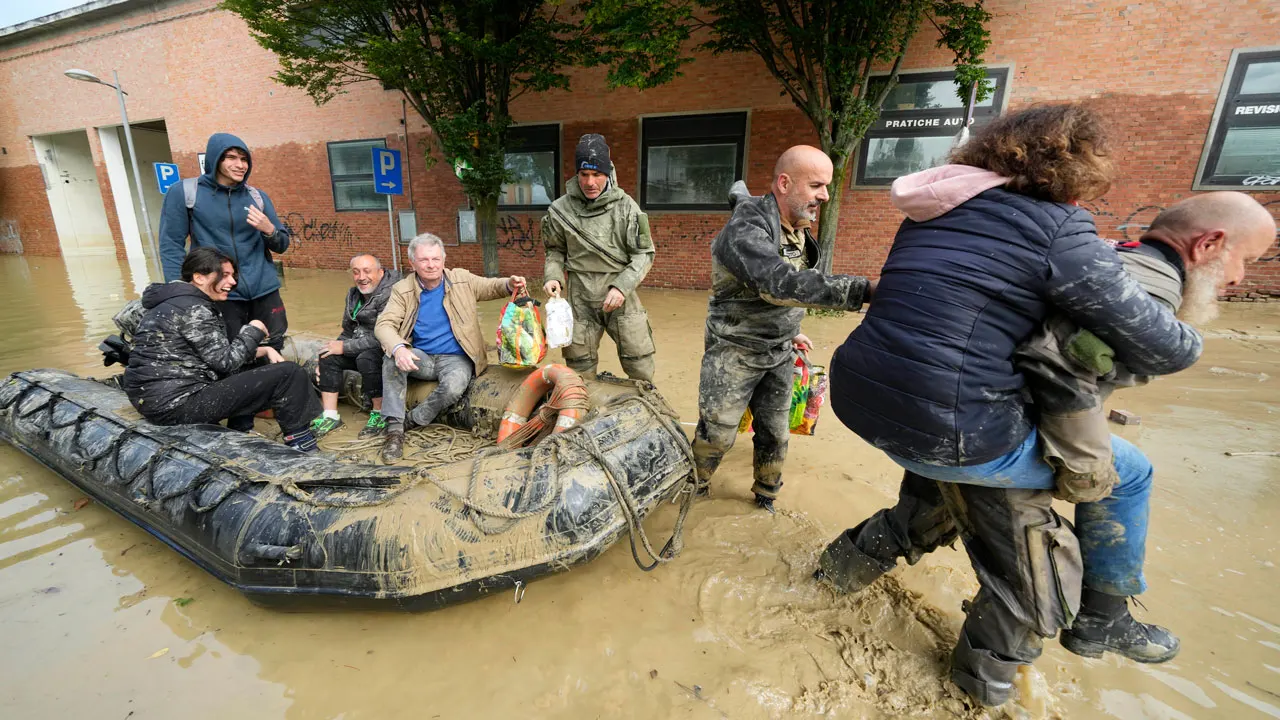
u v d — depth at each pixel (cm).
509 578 215
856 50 711
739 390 256
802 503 303
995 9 797
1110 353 140
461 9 830
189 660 205
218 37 1358
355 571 210
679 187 1034
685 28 743
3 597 234
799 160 217
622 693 191
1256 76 716
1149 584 237
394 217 1292
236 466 248
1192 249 147
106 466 285
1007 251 142
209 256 316
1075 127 139
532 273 1187
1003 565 171
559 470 230
